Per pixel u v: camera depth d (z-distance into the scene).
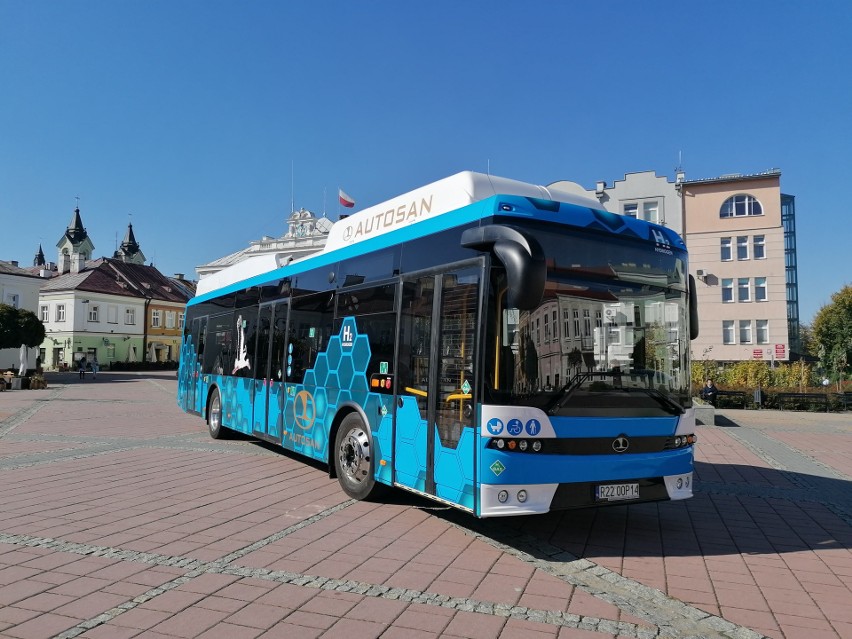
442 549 5.39
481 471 5.03
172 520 6.20
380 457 6.56
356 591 4.41
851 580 4.89
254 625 3.84
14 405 20.62
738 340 41.62
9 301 50.31
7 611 4.00
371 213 7.50
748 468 10.13
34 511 6.52
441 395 5.61
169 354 70.38
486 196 6.18
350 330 7.27
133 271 70.81
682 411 5.79
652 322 5.79
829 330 45.34
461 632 3.79
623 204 43.19
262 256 10.37
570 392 5.23
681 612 4.20
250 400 10.03
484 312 5.12
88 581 4.53
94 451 10.46
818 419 19.28
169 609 4.06
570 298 5.38
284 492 7.47
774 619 4.12
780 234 41.12
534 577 4.77
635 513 6.94
